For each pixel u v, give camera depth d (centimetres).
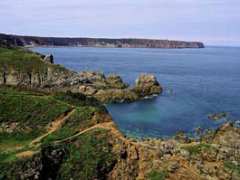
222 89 13712
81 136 4253
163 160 4288
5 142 4294
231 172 4719
